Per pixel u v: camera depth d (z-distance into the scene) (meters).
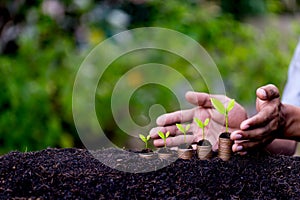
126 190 1.27
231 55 2.56
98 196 1.26
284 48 2.92
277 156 1.46
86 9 2.55
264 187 1.31
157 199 1.26
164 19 2.58
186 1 2.77
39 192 1.27
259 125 1.37
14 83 2.25
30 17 2.47
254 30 2.72
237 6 3.07
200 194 1.28
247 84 2.58
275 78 2.66
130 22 2.62
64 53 2.36
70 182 1.29
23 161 1.35
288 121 1.45
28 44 2.33
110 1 2.63
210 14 2.71
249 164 1.38
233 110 1.47
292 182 1.34
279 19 3.22
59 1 2.54
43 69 2.30
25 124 2.25
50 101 2.31
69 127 2.37
